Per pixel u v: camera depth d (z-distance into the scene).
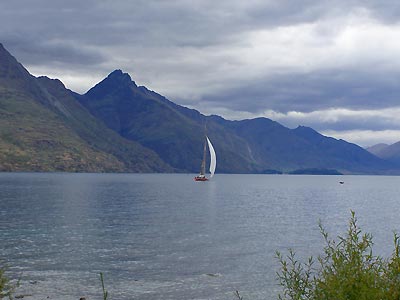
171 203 132.38
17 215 91.00
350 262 11.02
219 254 53.91
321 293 11.00
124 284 40.53
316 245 60.56
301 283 12.36
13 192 161.88
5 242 59.47
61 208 107.69
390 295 10.04
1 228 72.25
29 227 74.06
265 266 47.72
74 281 41.19
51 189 184.38
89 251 54.62
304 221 89.88
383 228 80.00
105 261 49.44
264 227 79.44
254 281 41.78
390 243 61.38
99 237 65.19
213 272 45.12
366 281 10.35
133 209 110.19
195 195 175.62
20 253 52.56
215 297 37.22
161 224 81.44
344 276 10.71
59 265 47.12
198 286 40.25
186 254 53.81
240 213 105.00
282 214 104.19
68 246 57.59
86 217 90.50
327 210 117.19
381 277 10.59
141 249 56.41
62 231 70.31
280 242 62.94
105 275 43.56
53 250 54.78
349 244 11.62
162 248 57.31
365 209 122.31
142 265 47.81
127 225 79.25
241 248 57.94
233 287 39.97
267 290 39.00
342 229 77.88
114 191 185.00
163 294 37.84
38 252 53.34
